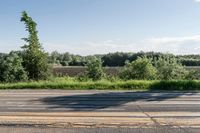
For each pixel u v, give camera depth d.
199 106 14.30
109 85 24.50
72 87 24.52
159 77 32.34
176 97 17.89
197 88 23.75
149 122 10.77
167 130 9.69
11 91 21.83
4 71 32.06
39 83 25.72
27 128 9.95
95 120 11.10
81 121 10.93
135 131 9.57
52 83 25.55
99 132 9.48
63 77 34.06
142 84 24.59
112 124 10.47
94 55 34.69
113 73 33.78
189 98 17.42
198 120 11.09
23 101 16.17
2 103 15.44
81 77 33.03
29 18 33.94
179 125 10.32
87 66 33.44
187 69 33.75
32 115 12.08
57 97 17.95
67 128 9.95
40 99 17.00
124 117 11.65
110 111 12.98
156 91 21.52
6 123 10.60
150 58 33.50
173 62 33.00
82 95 19.00
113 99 16.94
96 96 18.44
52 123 10.62
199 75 32.28
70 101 16.14
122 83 24.97
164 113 12.48
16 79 32.16
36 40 34.12
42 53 34.16
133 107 14.03
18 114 12.30
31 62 33.66
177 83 24.28
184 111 12.95
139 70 32.44
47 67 34.16
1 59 32.47
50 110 13.27
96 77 32.78
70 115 12.07
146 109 13.45
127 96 18.38
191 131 9.57
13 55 33.34
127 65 33.34
